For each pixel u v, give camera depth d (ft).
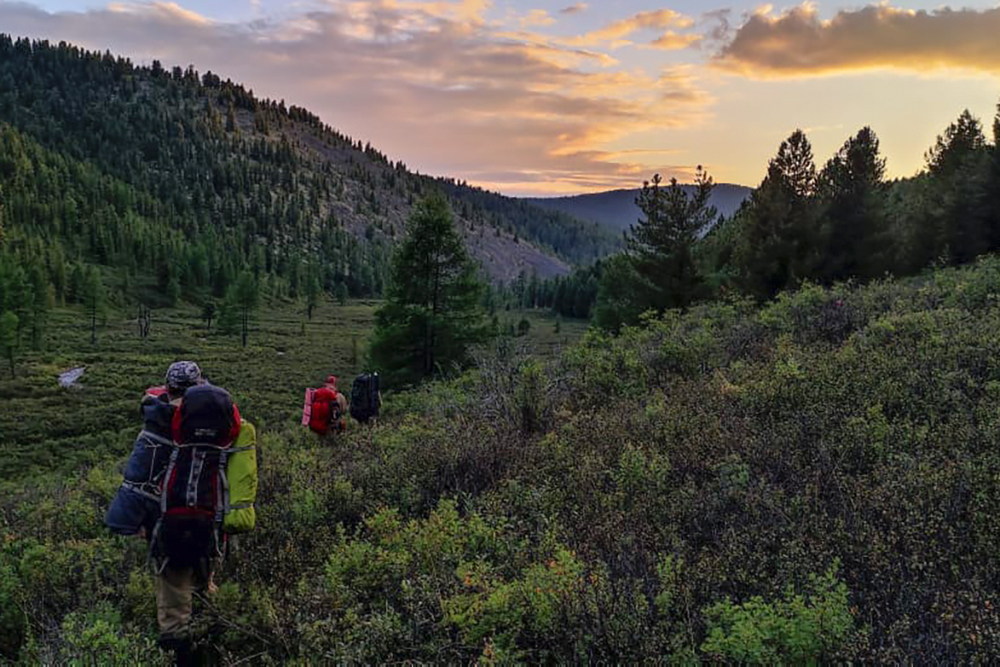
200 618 11.23
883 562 9.73
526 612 9.61
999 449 13.74
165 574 11.10
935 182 123.34
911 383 19.51
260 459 21.33
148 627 11.68
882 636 8.06
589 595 9.46
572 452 17.99
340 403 27.89
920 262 104.88
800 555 10.25
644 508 13.53
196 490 11.16
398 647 9.70
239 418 12.00
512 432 21.20
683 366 28.19
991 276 39.68
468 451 18.45
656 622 8.92
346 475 18.61
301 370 257.34
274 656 10.63
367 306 570.46
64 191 580.71
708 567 10.25
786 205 93.97
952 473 12.48
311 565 13.23
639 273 99.81
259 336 361.30
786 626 7.93
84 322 345.72
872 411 16.99
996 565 9.66
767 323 36.09
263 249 645.10
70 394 203.31
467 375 43.11
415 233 101.50
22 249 417.90
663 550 11.53
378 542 13.89
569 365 33.22
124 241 504.43
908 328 27.58
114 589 13.05
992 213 100.12
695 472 15.78
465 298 102.32
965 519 11.25
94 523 16.83
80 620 11.16
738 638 8.02
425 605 10.48
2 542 15.71
